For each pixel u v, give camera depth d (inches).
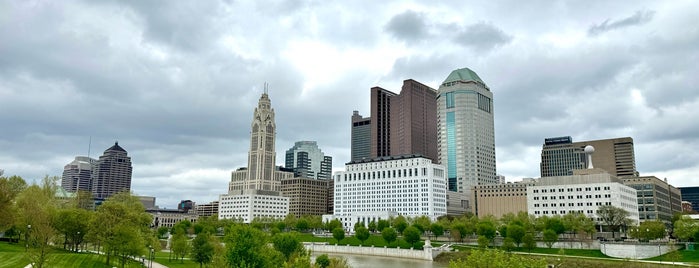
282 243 5201.8
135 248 4889.3
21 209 5462.6
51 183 7751.0
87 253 5954.7
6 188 4854.8
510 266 2898.6
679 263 6358.3
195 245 5457.7
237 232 3425.2
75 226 6166.3
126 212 6387.8
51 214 5846.5
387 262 7854.3
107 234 5246.1
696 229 7618.1
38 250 4013.3
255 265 3351.4
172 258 6879.9
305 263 3951.8
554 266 5344.5
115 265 5027.1
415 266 7214.6
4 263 4274.1
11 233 6363.2
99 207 7239.2
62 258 4933.6
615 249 7357.3
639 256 7066.9
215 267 3508.9
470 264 3004.4
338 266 4407.0
